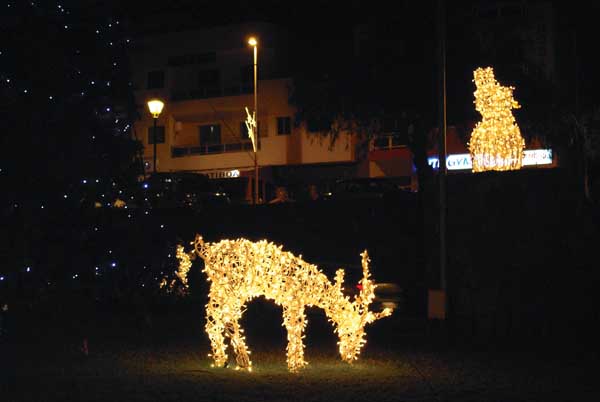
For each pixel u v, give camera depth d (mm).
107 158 12930
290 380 12680
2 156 11641
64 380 12648
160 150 62281
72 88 12281
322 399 11203
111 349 16219
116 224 13133
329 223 35031
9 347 16188
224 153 60031
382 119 37969
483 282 19641
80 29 12633
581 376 13258
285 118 57500
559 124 36219
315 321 21703
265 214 36500
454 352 16016
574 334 17922
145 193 13672
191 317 21953
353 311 14234
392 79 35469
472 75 35094
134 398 11188
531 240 19234
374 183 41781
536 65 38500
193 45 61938
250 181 46906
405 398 11359
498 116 21312
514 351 16094
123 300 14414
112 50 12992
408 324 20516
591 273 18672
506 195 19594
